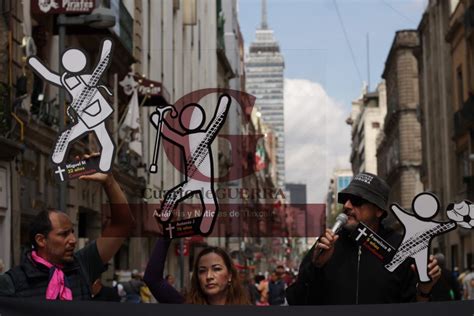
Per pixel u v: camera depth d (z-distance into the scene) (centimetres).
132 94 2472
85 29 2059
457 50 4541
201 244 2877
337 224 589
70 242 567
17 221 1672
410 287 589
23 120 1683
